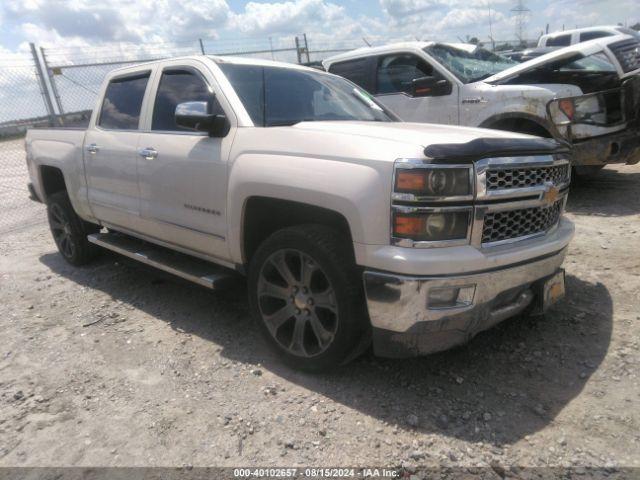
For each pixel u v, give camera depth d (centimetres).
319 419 272
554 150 294
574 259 459
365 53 767
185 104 334
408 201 249
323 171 275
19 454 257
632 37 679
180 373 323
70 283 490
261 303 322
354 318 278
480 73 703
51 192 552
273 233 310
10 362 346
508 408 274
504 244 274
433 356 326
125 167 413
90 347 362
